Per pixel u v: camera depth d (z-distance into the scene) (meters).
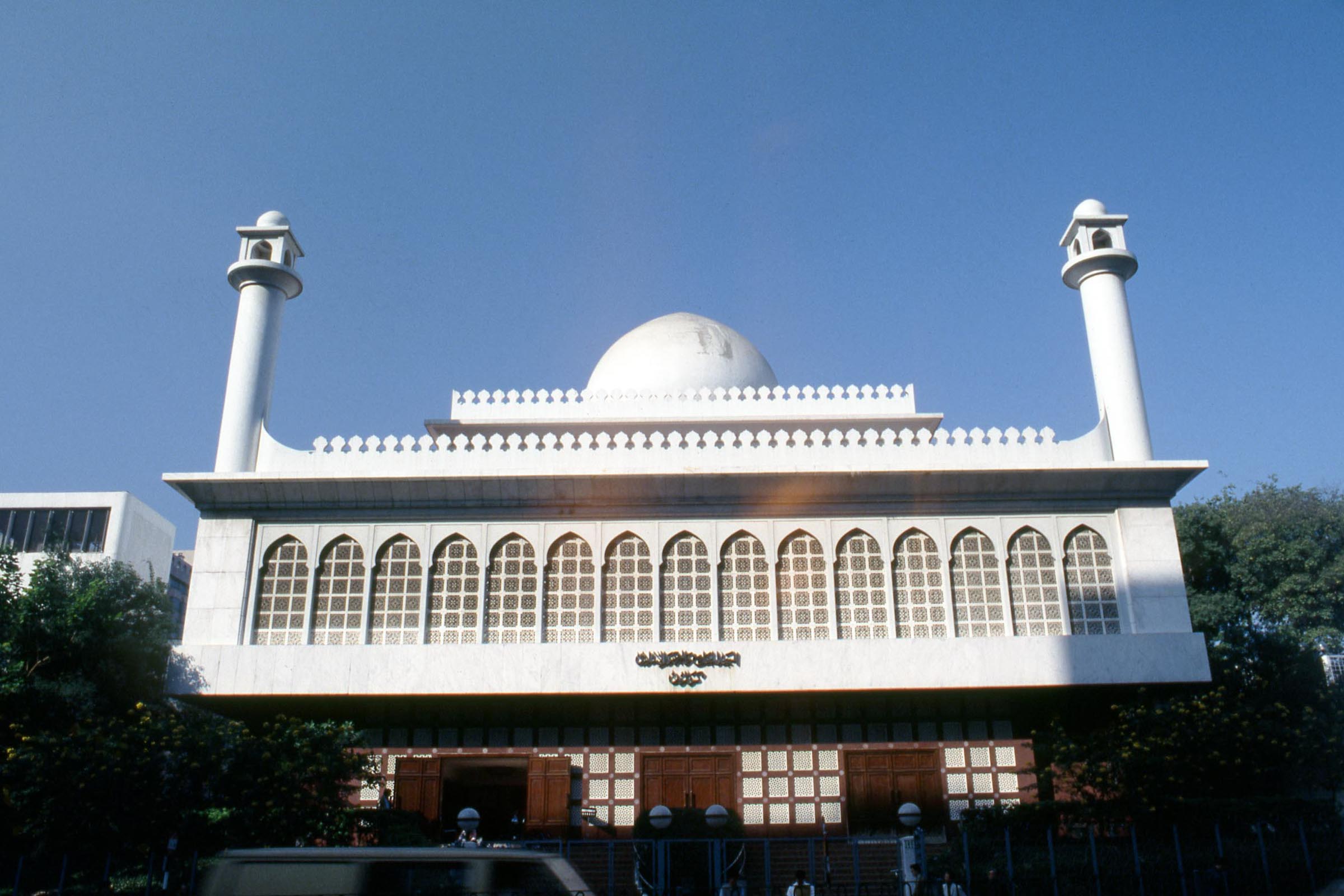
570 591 25.98
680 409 33.25
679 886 20.81
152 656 28.84
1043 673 24.73
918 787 26.06
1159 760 21.80
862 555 26.22
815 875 21.97
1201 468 25.97
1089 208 29.38
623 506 26.50
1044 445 26.98
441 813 25.95
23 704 24.08
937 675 24.77
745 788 25.98
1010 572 26.05
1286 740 23.86
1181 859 17.69
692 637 25.55
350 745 23.03
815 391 33.75
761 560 26.20
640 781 26.09
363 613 25.67
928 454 26.95
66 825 20.09
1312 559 36.72
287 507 26.39
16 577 28.61
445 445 27.00
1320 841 19.33
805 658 24.98
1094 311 28.48
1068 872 18.03
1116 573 25.94
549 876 11.17
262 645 25.16
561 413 33.38
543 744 26.44
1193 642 24.94
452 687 24.67
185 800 20.39
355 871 11.02
